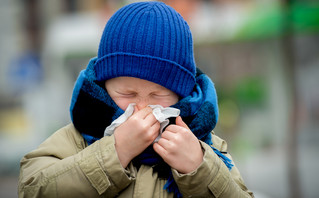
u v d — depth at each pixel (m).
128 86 2.54
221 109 12.43
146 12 2.60
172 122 2.63
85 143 2.65
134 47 2.52
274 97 14.73
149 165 2.59
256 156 14.73
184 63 2.65
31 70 19.47
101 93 2.58
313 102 14.99
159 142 2.39
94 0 19.89
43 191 2.29
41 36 20.91
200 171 2.30
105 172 2.27
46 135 19.00
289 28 8.72
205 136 2.79
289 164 8.89
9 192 14.79
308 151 15.26
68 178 2.28
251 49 14.41
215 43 13.38
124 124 2.39
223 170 2.38
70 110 2.70
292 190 8.85
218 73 13.80
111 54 2.55
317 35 13.52
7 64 23.00
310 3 13.48
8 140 20.12
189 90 2.73
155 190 2.48
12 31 22.84
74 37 17.88
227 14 14.20
